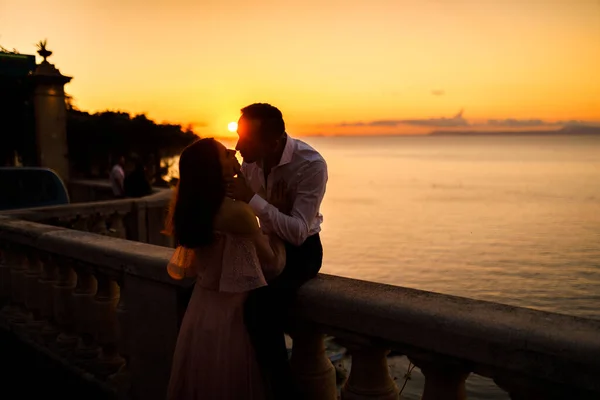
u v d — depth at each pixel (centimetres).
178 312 289
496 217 12762
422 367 199
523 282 6569
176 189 228
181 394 246
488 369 179
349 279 235
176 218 224
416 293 208
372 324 203
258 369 233
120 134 2888
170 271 247
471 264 7619
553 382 163
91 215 815
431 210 14112
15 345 434
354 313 208
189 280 274
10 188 814
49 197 841
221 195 218
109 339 359
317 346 244
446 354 183
